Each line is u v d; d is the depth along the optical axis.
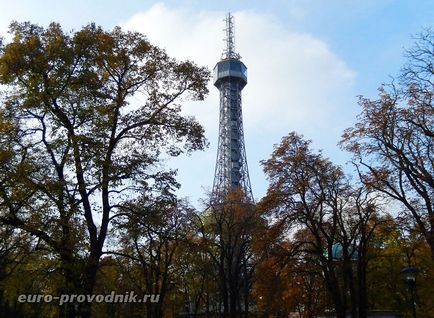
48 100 23.80
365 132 34.75
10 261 25.84
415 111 31.98
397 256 49.75
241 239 54.19
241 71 165.50
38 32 25.38
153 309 48.78
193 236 45.06
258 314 59.88
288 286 50.44
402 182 34.09
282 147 43.22
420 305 52.28
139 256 38.03
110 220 25.45
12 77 24.19
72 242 21.83
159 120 27.38
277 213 42.53
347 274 43.53
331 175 42.50
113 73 27.64
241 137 152.00
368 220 43.09
